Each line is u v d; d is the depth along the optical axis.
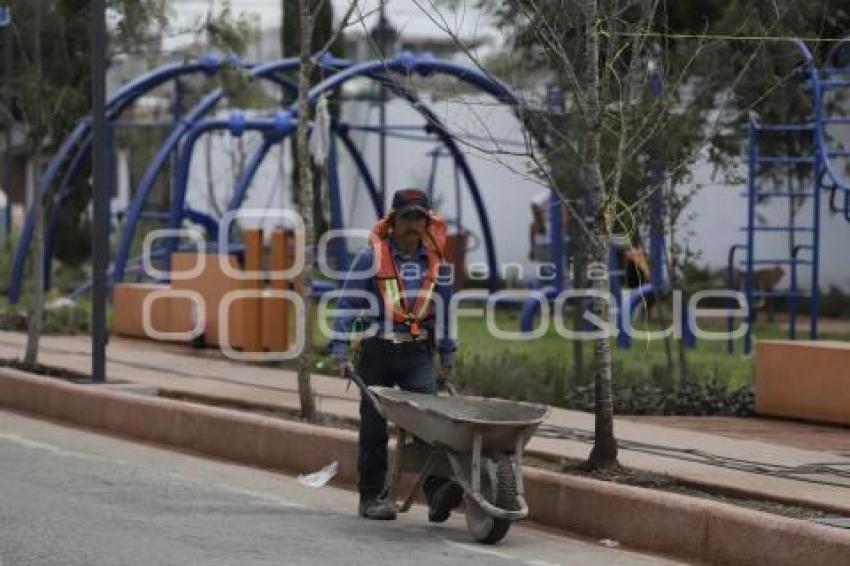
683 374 20.62
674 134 19.55
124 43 23.92
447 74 28.30
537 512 13.37
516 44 19.58
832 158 28.34
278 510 13.62
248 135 48.03
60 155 32.25
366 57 44.41
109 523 12.69
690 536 11.98
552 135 19.88
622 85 14.28
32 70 21.61
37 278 22.33
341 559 11.49
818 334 29.47
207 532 12.41
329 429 15.84
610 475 13.79
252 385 21.08
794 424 18.38
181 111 35.41
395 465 12.95
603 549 12.38
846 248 36.53
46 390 20.20
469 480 12.07
